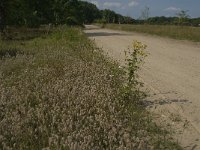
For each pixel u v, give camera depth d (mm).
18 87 9562
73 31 27312
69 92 8836
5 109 7887
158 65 15633
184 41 29547
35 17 42375
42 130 6883
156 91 10828
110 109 7895
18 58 13695
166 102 9656
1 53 16172
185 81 12359
